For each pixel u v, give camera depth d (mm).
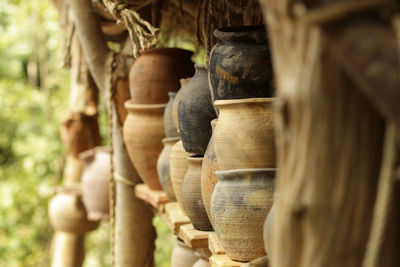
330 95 824
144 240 3164
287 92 850
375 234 828
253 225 1527
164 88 2695
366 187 838
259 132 1551
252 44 1641
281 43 868
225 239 1581
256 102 1559
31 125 7656
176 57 2709
